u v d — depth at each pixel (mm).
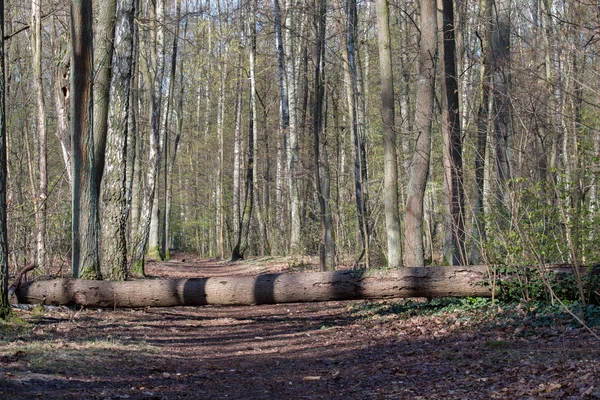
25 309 11680
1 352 7406
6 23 21250
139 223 20516
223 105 39500
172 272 25391
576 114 11703
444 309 11391
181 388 6930
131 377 7266
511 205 9789
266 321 13766
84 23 12195
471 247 13281
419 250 13383
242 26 31250
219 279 11703
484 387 6223
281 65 25312
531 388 5867
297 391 6875
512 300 10703
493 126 12414
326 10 19188
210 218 48344
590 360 6641
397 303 13422
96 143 13258
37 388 6016
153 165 20906
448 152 11812
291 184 27250
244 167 44531
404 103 23219
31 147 26969
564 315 9164
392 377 7254
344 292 11312
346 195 27000
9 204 16328
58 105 14125
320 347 9984
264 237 36781
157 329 11719
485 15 15039
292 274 11656
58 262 20438
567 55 11914
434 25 13320
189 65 38906
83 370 7199
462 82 18359
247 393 6793
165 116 30781
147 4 25609
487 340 8711
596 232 10359
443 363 7660
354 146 17812
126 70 14852
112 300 11672
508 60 12477
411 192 13438
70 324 10648
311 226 27859
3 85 9523
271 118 40219
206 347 10320
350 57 18062
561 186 9844
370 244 19031
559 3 14422
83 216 12570
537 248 9797
